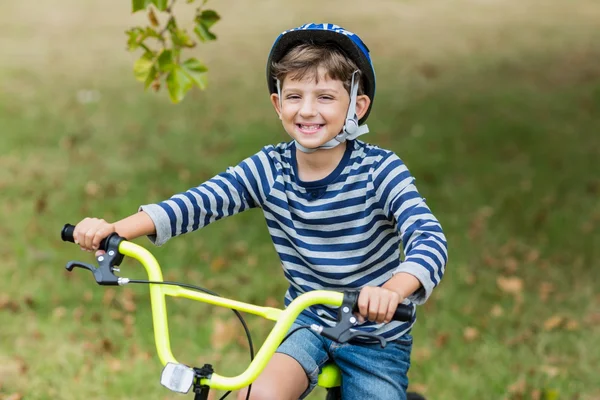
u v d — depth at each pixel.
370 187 2.92
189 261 6.80
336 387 3.25
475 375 5.04
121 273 6.49
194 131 10.74
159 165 9.27
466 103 12.14
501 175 8.98
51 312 5.88
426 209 2.78
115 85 13.30
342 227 2.96
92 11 20.27
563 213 7.81
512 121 11.12
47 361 5.13
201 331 5.57
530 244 7.18
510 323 5.79
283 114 2.90
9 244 7.07
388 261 3.04
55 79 13.62
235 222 7.67
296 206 2.99
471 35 17.38
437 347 5.45
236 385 2.41
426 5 21.08
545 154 9.73
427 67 14.55
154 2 3.90
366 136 10.49
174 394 4.80
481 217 7.77
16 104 11.94
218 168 9.20
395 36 17.31
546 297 6.21
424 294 2.55
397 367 3.12
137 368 5.05
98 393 4.78
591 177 8.87
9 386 4.81
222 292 6.24
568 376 5.05
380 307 2.38
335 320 3.04
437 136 10.49
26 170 9.04
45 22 18.86
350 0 21.59
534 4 21.31
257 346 5.40
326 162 2.95
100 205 7.99
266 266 6.74
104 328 5.64
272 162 3.04
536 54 15.53
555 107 11.88
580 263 6.79
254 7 20.64
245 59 15.48
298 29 2.91
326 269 3.01
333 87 2.84
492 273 6.62
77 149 9.88
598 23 18.52
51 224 7.52
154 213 2.85
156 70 3.98
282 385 2.85
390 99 12.45
